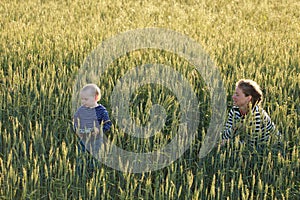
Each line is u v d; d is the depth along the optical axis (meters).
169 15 15.64
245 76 9.20
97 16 14.77
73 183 6.14
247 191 5.59
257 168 6.51
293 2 19.42
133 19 14.55
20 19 13.70
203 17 15.19
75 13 15.31
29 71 8.65
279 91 8.42
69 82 8.58
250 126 6.89
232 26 14.06
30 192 6.07
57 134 7.37
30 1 17.14
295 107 8.26
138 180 6.37
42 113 7.66
